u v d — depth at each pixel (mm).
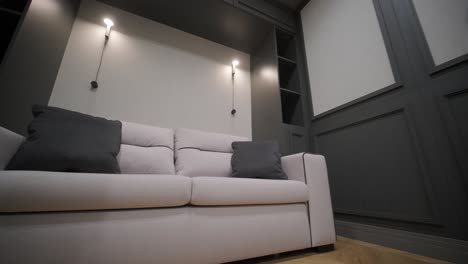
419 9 1368
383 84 1529
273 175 1342
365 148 1593
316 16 2289
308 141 2131
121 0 1995
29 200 674
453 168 1104
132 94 1929
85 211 760
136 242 783
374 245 1351
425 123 1247
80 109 1682
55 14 1505
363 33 1731
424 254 1139
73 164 926
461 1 1188
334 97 1935
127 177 834
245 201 1027
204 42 2496
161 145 1551
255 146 1534
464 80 1118
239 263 1015
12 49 1139
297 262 1024
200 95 2277
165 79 2131
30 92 1310
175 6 2084
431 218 1152
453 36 1194
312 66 2254
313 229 1188
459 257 1016
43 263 659
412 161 1287
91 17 1920
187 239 868
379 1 1623
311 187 1259
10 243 643
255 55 2668
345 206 1661
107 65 1882
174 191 881
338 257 1104
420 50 1325
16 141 922
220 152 1759
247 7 2225
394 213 1333
